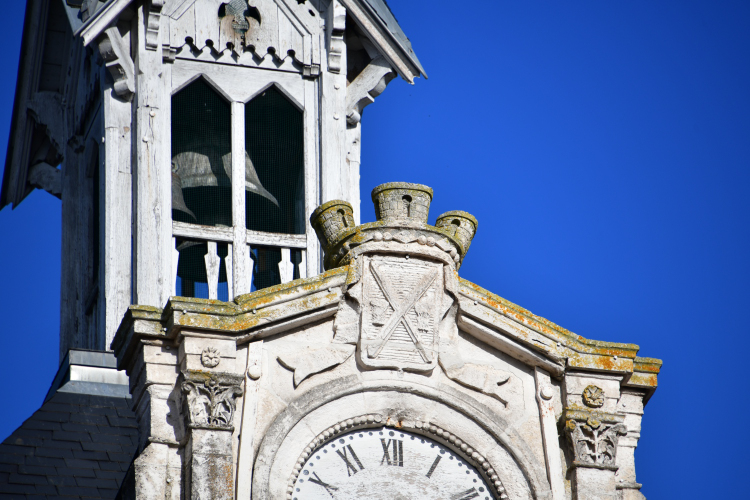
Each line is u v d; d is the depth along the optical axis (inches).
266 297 1157.7
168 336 1148.5
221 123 1648.6
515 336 1189.7
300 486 1131.3
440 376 1174.3
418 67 1702.8
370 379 1160.8
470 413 1168.8
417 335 1171.9
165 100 1625.2
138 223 1576.0
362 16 1689.2
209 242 1598.2
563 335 1197.7
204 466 1109.1
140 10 1642.5
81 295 1700.3
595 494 1162.0
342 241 1188.5
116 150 1615.4
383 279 1179.9
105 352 1428.4
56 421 1341.0
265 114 1665.8
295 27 1689.2
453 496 1152.2
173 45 1646.2
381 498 1139.9
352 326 1170.0
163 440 1128.2
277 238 1616.6
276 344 1159.6
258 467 1119.6
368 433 1156.5
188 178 1620.3
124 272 1574.8
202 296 1577.3
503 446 1168.8
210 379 1131.3
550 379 1196.5
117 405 1384.1
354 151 1681.8
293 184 1651.1
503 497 1154.0
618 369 1197.7
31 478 1274.6
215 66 1657.2
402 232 1188.5
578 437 1174.3
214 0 1672.0
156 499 1113.4
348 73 1708.9
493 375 1182.3
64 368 1429.6
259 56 1669.5
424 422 1160.8
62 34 1827.0
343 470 1142.3
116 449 1327.5
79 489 1274.6
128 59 1633.9
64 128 1795.0
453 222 1222.9
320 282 1170.0
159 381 1143.0
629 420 1207.6
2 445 1300.4
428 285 1184.2
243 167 1630.2
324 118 1663.4
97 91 1688.0
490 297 1195.3
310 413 1145.4
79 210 1724.9
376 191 1211.2
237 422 1132.5
